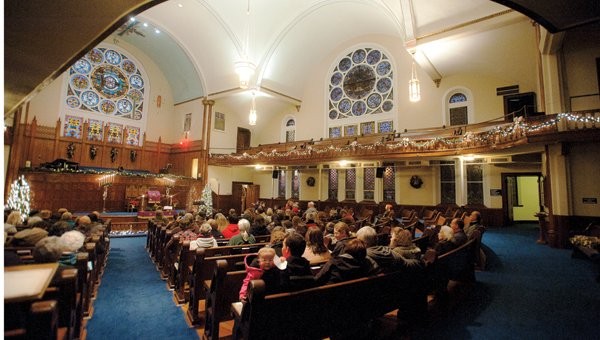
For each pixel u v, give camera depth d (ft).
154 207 44.60
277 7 53.36
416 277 12.51
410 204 49.47
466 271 17.97
